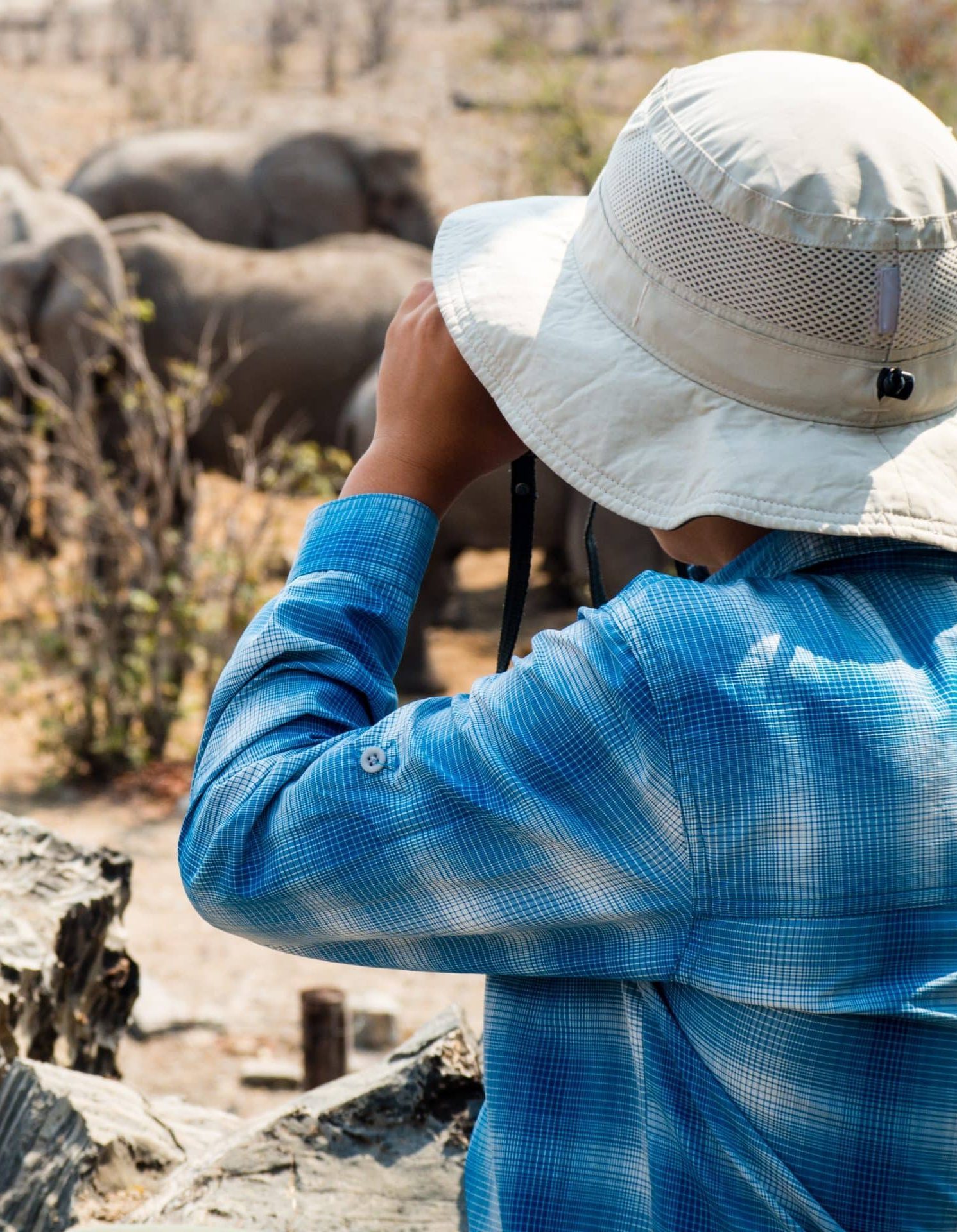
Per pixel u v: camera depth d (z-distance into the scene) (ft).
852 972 3.64
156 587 24.11
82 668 23.66
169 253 32.42
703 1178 3.81
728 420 3.85
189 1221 6.32
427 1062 7.00
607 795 3.71
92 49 97.55
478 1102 6.98
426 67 87.04
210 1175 6.63
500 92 73.72
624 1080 4.00
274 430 32.04
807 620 3.77
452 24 97.55
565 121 45.06
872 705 3.67
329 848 3.89
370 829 3.86
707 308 3.84
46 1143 7.35
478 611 32.22
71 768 23.73
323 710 4.15
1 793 23.09
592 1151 4.02
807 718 3.65
